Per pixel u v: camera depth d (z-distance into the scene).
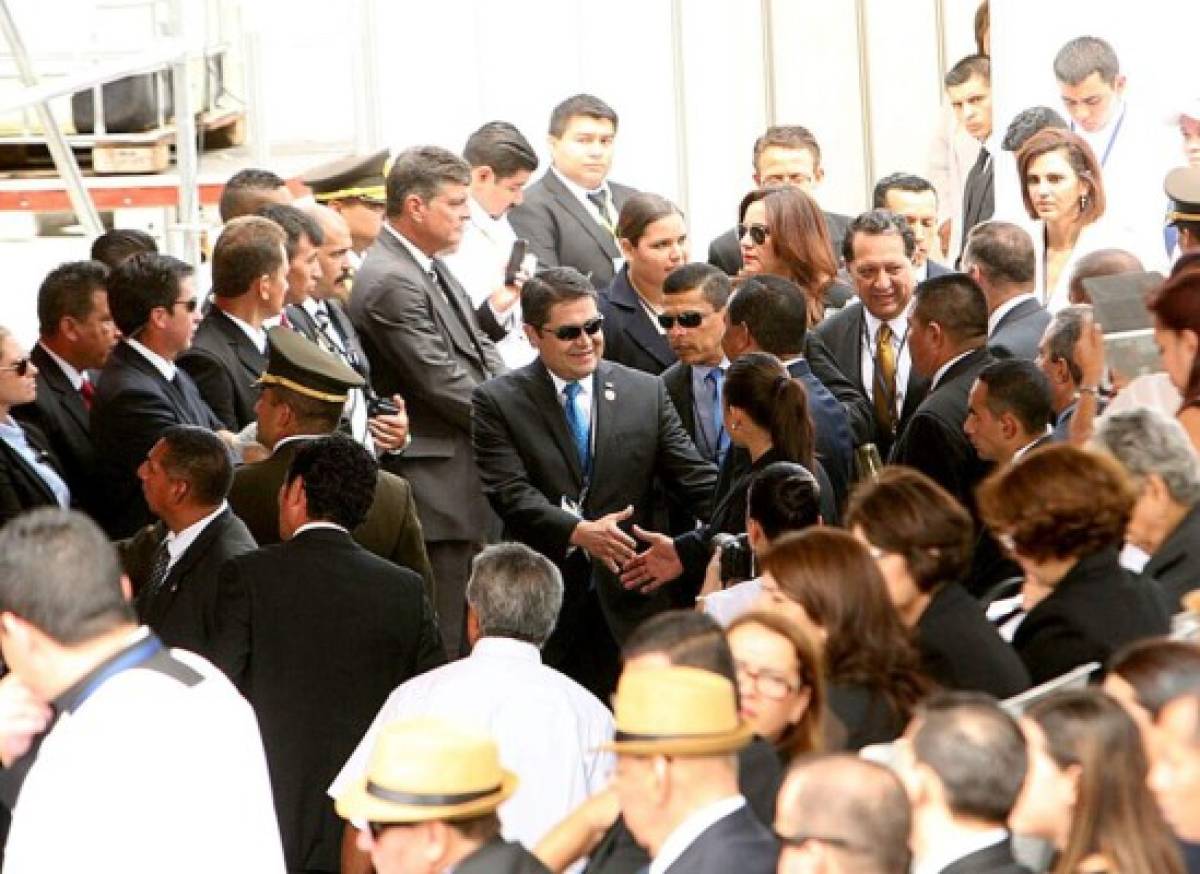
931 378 14.30
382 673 11.81
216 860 8.32
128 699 8.29
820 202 23.67
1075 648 9.38
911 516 9.32
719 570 12.32
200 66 21.88
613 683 14.68
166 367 14.83
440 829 7.77
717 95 23.69
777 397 13.17
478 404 14.86
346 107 23.27
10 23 18.27
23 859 8.23
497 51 23.38
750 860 7.47
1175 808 7.86
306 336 15.81
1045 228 16.94
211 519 12.55
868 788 6.83
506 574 10.70
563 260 18.62
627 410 14.87
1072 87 17.20
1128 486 9.61
